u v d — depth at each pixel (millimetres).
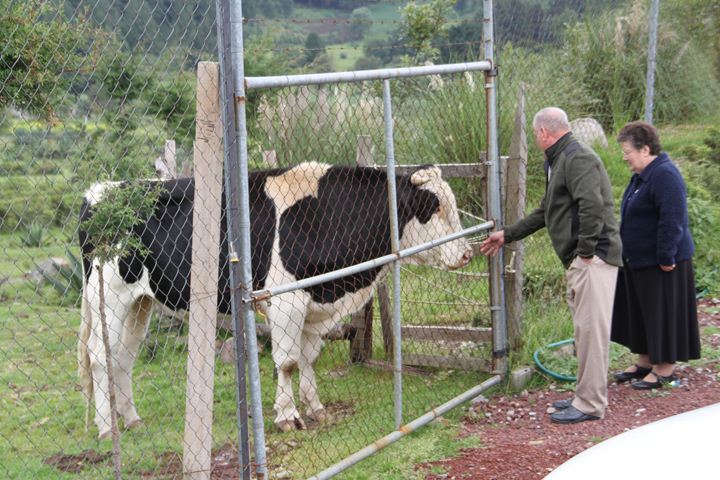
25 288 7969
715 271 7895
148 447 5012
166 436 5199
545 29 9266
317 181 5250
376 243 5434
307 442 5035
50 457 4871
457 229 5578
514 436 4984
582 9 11109
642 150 5367
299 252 5125
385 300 6324
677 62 12438
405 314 6633
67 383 6211
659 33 12297
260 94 5203
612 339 5863
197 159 3668
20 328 7457
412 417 5238
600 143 10844
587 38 11477
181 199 5023
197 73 3594
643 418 5121
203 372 3807
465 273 6070
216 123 3660
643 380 5660
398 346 4762
